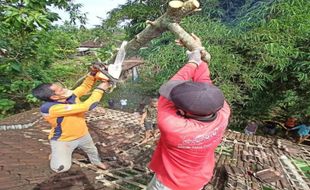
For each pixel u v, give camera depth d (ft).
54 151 10.42
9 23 19.15
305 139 33.32
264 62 26.18
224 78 27.27
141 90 39.27
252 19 27.76
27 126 18.94
